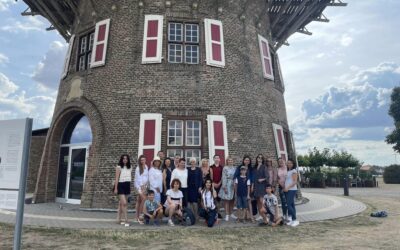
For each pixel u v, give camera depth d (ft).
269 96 53.88
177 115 44.62
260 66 53.78
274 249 24.16
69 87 51.78
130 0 49.39
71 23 61.67
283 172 35.99
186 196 34.24
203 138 44.45
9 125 18.28
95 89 47.93
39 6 60.18
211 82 46.70
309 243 26.08
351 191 96.84
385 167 163.94
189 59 47.80
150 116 44.11
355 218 39.37
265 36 57.98
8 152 17.92
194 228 31.17
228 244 25.57
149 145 42.91
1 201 17.53
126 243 25.35
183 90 45.60
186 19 48.47
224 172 35.45
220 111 46.11
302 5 55.31
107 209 41.52
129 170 33.50
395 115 155.53
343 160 135.64
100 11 51.75
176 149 43.88
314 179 120.78
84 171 48.32
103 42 48.83
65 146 51.65
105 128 45.29
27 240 25.86
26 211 40.47
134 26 48.19
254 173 35.06
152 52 46.34
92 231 28.86
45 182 50.62
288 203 33.99
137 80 45.83
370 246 25.22
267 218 33.94
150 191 32.83
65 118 51.11
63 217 36.40
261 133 49.52
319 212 43.34
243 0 53.62
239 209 35.12
